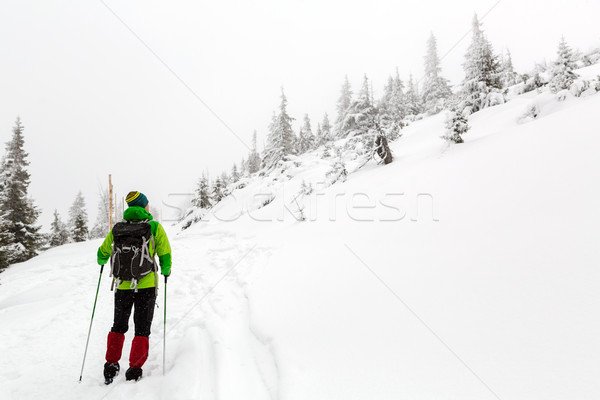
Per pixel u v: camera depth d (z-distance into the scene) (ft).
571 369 6.88
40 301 18.62
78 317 15.64
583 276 9.34
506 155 22.65
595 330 7.59
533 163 18.88
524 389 6.79
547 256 10.87
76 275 25.16
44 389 9.39
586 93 42.01
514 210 14.96
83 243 50.49
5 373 10.39
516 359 7.64
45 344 12.60
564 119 24.13
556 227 12.14
